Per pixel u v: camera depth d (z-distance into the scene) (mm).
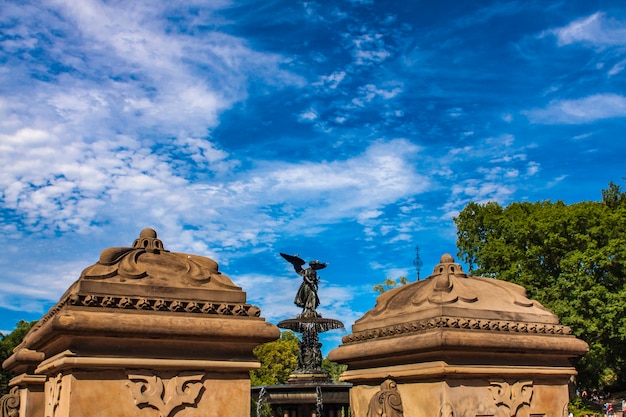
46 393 4719
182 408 4246
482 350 4777
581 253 31031
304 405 15141
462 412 4707
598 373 33375
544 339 5051
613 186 47438
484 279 5504
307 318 16734
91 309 4102
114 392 4074
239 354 4473
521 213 35188
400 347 4930
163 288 4398
